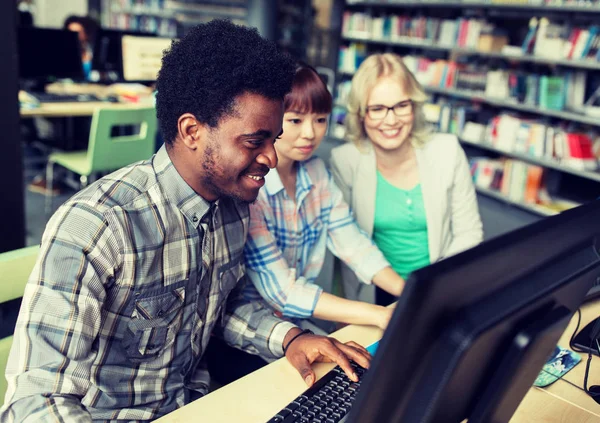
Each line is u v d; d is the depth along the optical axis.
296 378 1.10
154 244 0.99
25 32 4.27
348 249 1.66
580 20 4.57
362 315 1.34
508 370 0.67
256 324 1.27
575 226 0.71
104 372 1.01
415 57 5.86
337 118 6.81
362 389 0.55
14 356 0.85
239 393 1.03
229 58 0.88
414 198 1.95
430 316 0.55
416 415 0.60
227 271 1.16
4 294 1.13
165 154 1.03
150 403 1.08
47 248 0.89
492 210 4.82
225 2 8.56
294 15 7.79
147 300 1.01
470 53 5.29
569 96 4.57
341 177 1.98
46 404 0.80
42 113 3.77
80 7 8.88
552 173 4.79
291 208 1.54
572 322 1.38
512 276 0.64
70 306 0.88
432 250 1.98
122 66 4.89
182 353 1.11
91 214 0.92
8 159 2.48
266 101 0.91
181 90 0.91
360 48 6.56
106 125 3.51
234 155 0.93
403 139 1.86
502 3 4.87
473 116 5.28
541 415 1.02
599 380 1.15
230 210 1.16
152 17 8.86
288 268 1.44
